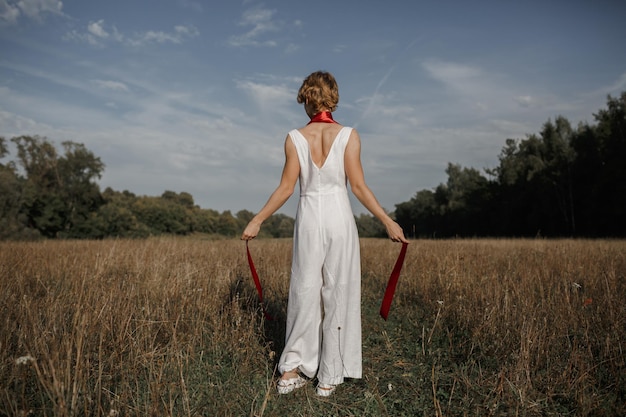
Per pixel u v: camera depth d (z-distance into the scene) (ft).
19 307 12.93
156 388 8.71
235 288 16.69
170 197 364.17
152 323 12.80
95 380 9.57
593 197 131.34
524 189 170.19
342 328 10.04
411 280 21.50
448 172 246.47
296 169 10.19
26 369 9.04
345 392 10.33
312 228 10.00
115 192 364.38
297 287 10.12
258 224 10.19
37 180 208.23
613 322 12.91
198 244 41.27
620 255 29.48
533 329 12.20
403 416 9.10
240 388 10.15
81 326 10.33
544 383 10.16
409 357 12.91
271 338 13.50
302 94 10.43
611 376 10.31
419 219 262.47
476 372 11.20
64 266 22.88
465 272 21.58
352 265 10.12
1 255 27.45
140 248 32.83
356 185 10.10
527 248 38.01
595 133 148.97
